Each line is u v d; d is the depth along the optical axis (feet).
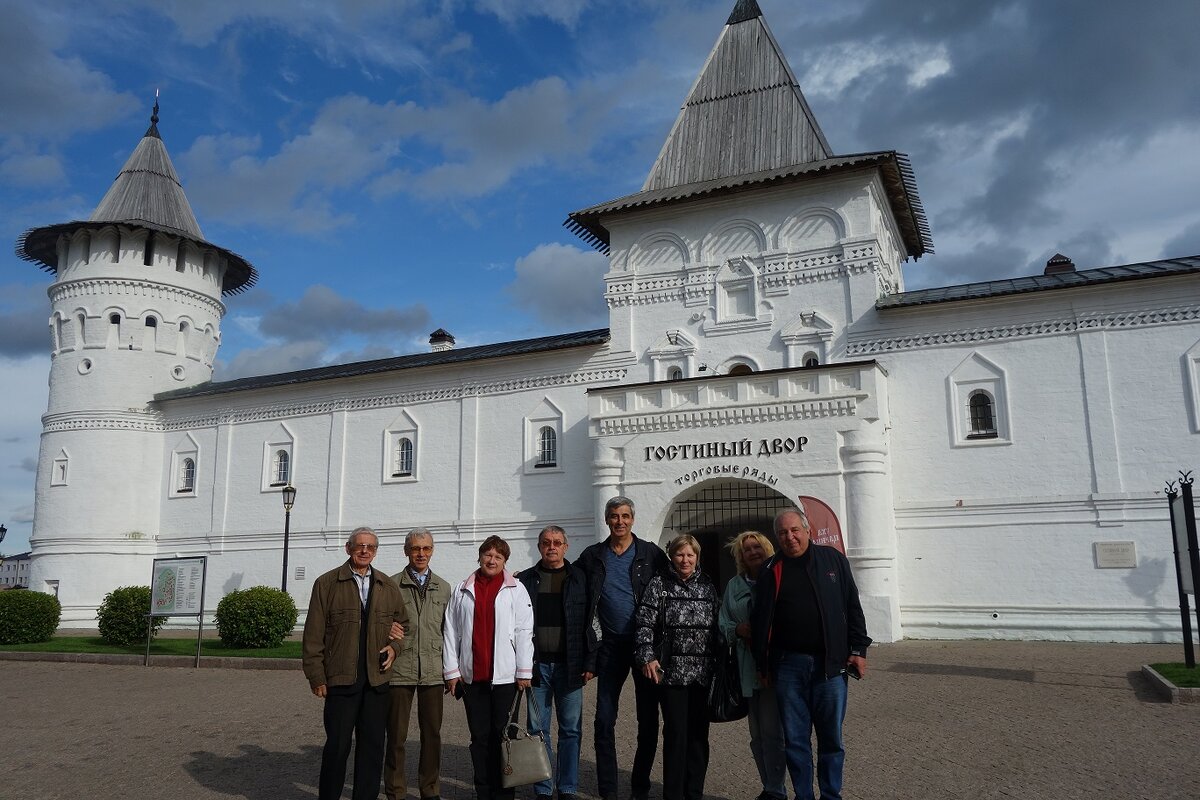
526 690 26.22
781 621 24.29
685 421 77.71
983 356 75.56
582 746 34.73
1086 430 71.31
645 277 89.66
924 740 33.06
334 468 103.60
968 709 39.09
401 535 97.91
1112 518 69.41
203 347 123.03
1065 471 71.41
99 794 28.91
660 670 25.16
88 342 115.03
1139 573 67.92
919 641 71.10
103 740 37.73
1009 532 72.33
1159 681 41.65
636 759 26.30
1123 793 25.38
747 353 83.82
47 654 70.85
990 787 26.45
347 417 104.42
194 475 113.09
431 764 26.81
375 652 25.73
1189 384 68.69
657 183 96.58
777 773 25.59
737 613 26.07
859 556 69.97
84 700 49.78
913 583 74.49
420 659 27.17
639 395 80.59
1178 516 48.78
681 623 25.43
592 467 81.15
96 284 115.65
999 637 71.05
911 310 78.28
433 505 96.89
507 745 24.79
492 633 26.30
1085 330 72.64
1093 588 69.10
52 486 113.09
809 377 74.54
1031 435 72.95
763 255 84.64
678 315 87.66
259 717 42.78
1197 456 67.67
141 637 79.82
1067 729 34.09
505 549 27.17
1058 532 70.85
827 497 71.67
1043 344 73.87
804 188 84.23
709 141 96.43
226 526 108.99
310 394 107.24
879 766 29.40
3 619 80.02
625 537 27.71
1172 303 70.23
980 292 76.59
